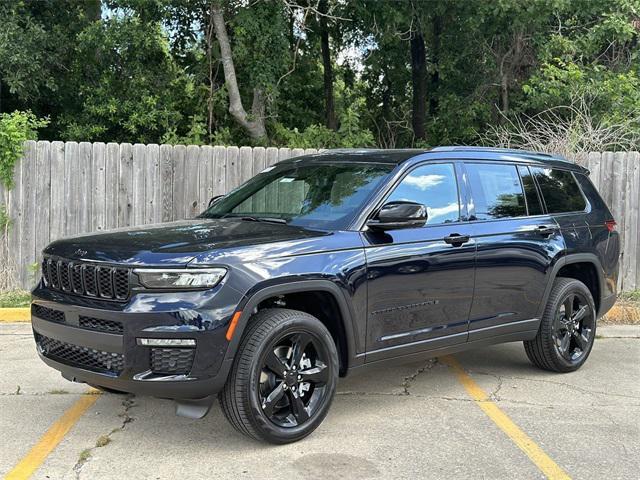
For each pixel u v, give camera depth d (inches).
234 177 383.6
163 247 162.9
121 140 671.8
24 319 317.7
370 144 631.2
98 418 193.6
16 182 360.8
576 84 550.3
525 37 660.7
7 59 566.9
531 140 434.0
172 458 165.0
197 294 155.7
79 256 167.9
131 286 156.9
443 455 169.6
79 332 162.7
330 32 800.9
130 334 154.3
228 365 158.4
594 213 262.5
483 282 213.5
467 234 209.5
